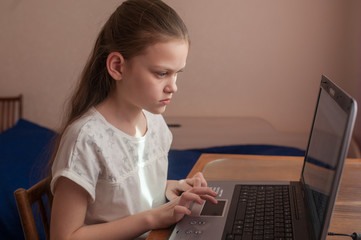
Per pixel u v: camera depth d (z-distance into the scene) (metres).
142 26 0.83
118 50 0.86
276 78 2.81
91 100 0.96
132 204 0.97
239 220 0.84
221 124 2.87
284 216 0.83
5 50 3.09
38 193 0.98
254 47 2.79
